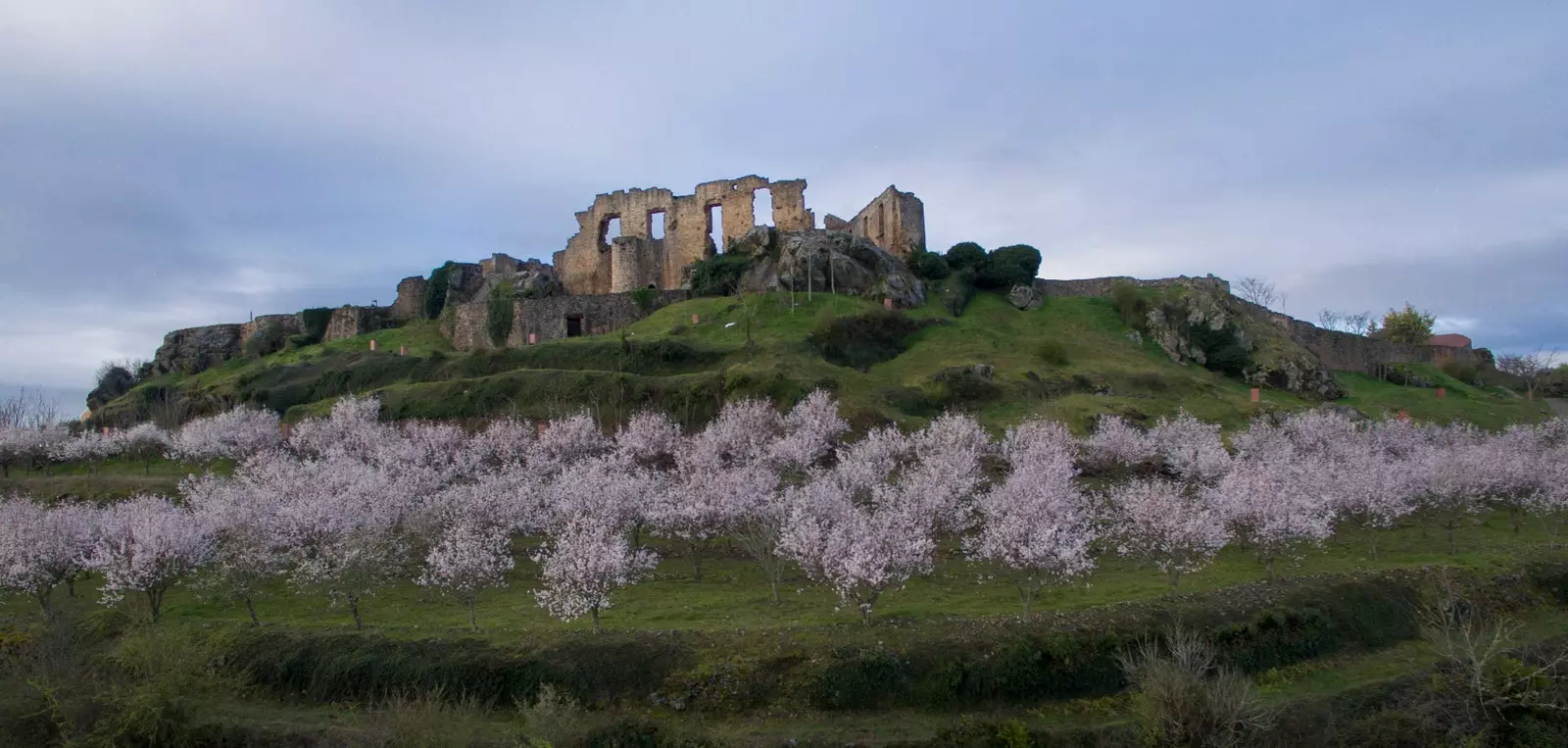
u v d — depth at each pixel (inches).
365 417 2583.7
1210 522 1350.9
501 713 1111.6
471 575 1274.6
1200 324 3617.1
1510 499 1782.7
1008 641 1157.7
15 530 1425.9
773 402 2559.1
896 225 4183.1
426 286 4441.4
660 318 3651.6
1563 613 1408.7
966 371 2903.5
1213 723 995.3
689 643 1172.5
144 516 1515.7
